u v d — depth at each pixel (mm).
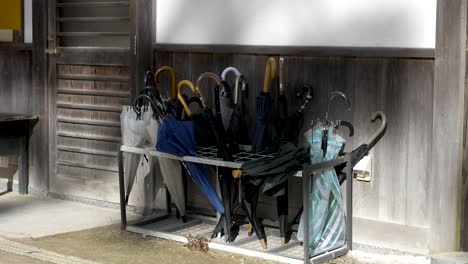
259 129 4957
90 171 6297
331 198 4820
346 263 4707
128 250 5012
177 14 5645
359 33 4836
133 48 5871
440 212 4617
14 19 6617
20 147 6645
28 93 6609
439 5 4492
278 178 4602
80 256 4863
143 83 5828
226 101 5172
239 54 5328
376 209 4887
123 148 5340
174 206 5750
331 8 4922
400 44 4695
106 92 6082
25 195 6648
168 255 4902
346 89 4918
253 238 5125
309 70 5047
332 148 4730
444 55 4500
